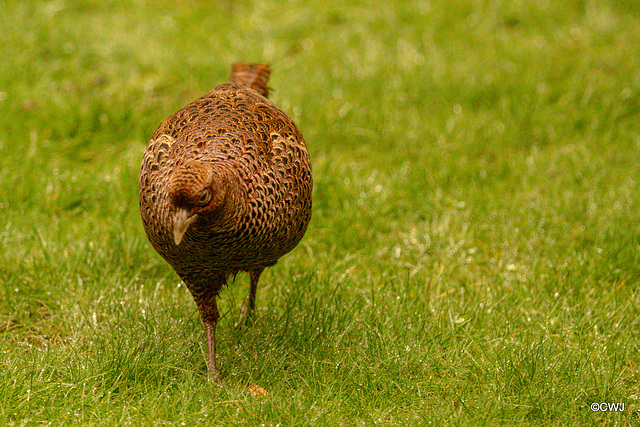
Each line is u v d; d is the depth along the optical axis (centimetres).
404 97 2127
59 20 2427
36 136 1870
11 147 1805
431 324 1288
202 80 2216
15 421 1019
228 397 1109
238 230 1000
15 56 2159
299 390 1109
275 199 1053
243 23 2509
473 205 1688
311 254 1537
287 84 2155
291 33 2483
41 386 1081
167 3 2630
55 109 1973
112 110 1984
